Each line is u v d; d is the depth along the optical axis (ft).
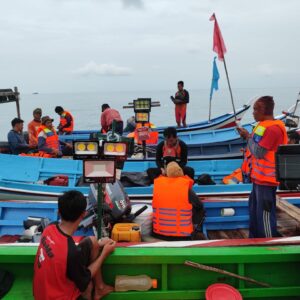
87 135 37.14
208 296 8.80
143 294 9.47
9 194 18.21
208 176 19.93
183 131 39.09
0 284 9.29
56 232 8.16
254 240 10.36
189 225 12.12
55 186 18.22
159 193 12.26
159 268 9.74
